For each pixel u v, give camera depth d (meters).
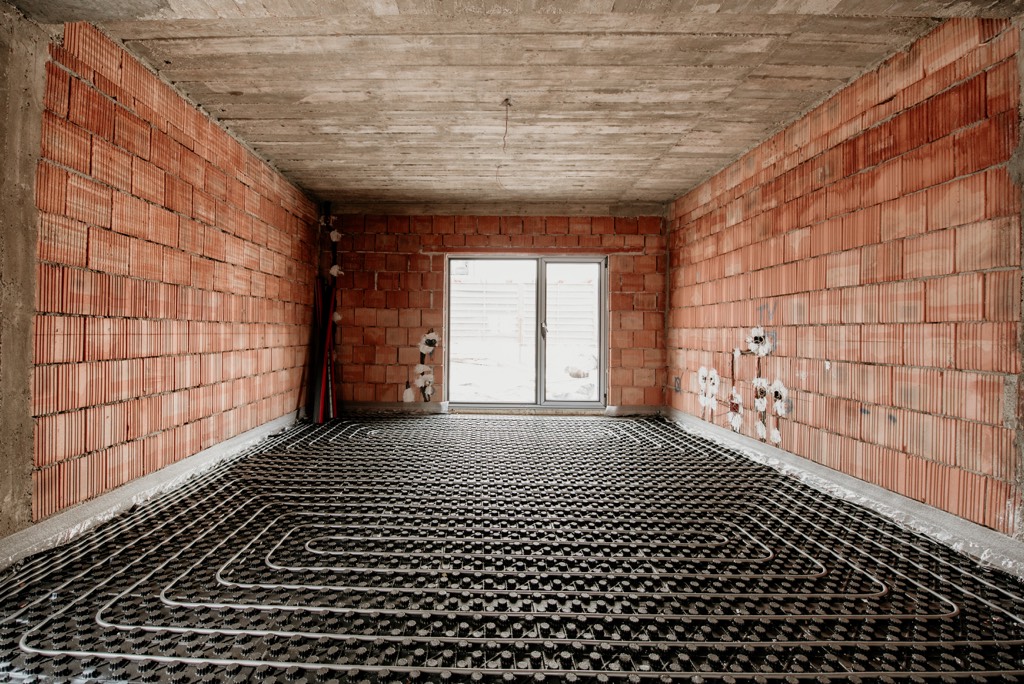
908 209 2.80
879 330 3.00
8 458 2.15
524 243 6.22
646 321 6.25
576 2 2.02
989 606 1.95
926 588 2.07
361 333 6.18
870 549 2.45
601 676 1.55
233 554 2.32
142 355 3.02
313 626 1.77
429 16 2.59
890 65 2.92
